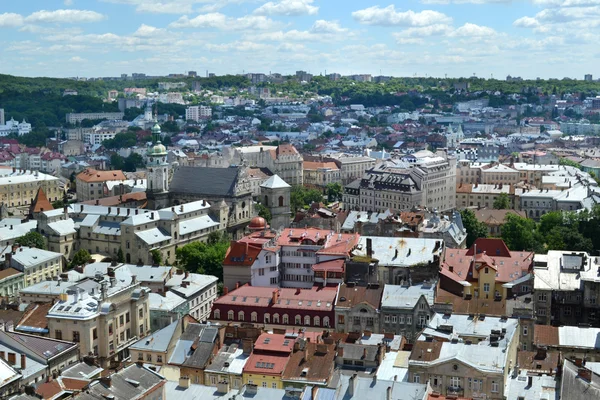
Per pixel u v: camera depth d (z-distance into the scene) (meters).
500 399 193.38
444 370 197.75
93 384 180.25
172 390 193.88
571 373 195.12
